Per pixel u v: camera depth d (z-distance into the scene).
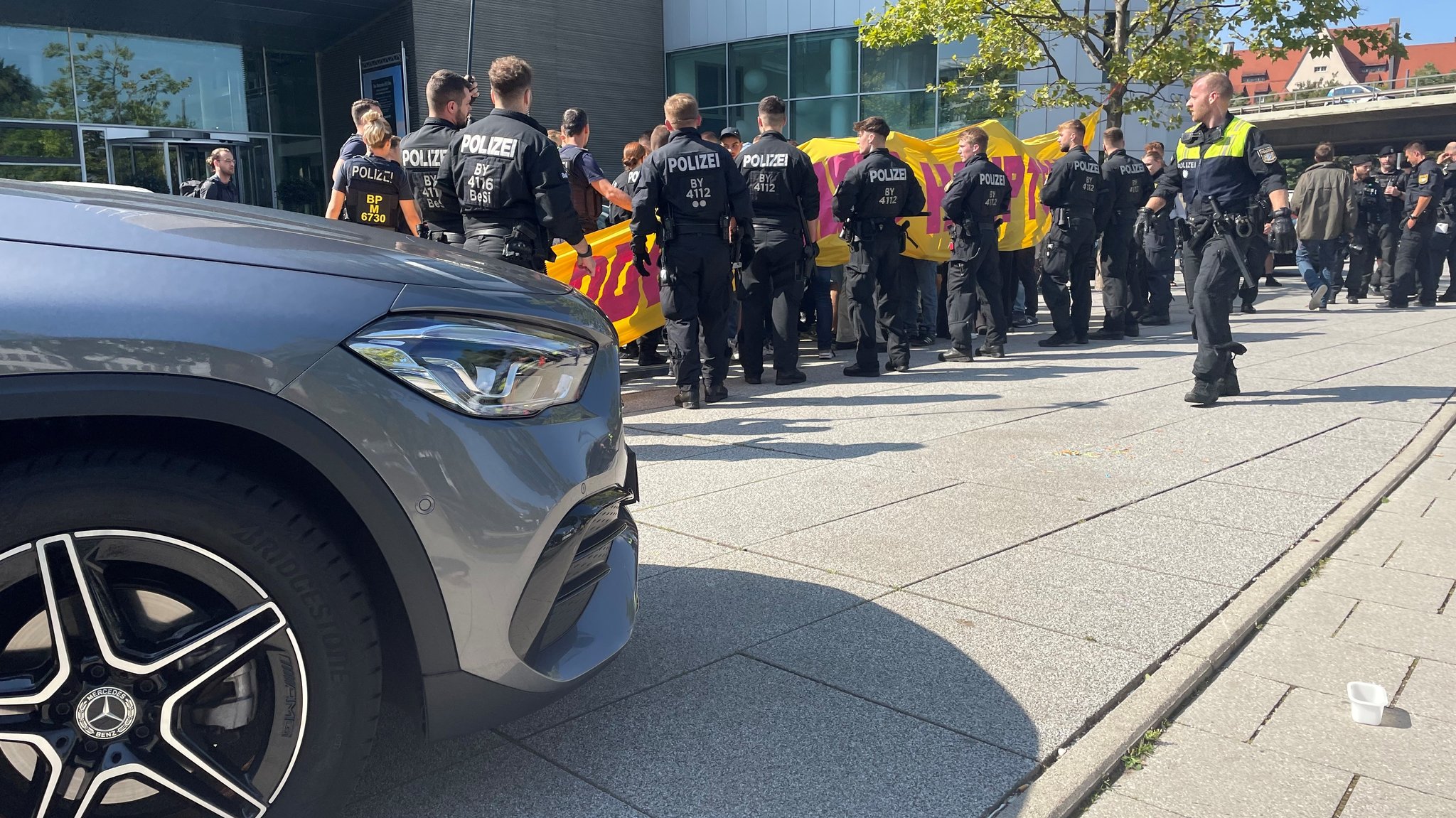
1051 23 15.35
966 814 2.10
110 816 1.68
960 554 3.72
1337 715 2.55
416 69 19.66
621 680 2.72
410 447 1.79
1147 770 2.31
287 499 1.74
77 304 1.60
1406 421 5.92
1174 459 5.10
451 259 2.18
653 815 2.11
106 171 18.88
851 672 2.76
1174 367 8.12
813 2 23.12
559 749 2.38
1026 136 22.66
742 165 7.23
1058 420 6.08
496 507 1.87
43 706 1.62
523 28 21.80
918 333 9.94
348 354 1.76
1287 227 5.97
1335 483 4.63
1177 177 7.26
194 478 1.66
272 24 19.48
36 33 17.94
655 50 25.19
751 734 2.43
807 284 8.27
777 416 6.36
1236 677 2.78
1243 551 3.72
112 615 1.64
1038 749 2.36
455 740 2.43
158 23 18.59
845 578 3.49
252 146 20.88
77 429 1.67
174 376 1.62
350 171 5.89
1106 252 9.87
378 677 1.86
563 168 4.87
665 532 4.03
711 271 6.58
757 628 3.06
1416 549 3.78
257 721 1.75
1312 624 3.12
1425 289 13.20
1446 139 41.91
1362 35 14.25
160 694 1.67
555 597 2.02
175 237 1.80
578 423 2.07
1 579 1.57
